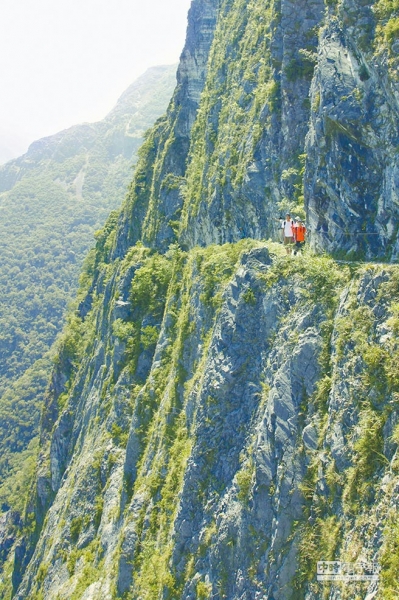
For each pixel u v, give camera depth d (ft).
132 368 201.87
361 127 85.92
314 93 98.22
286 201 115.24
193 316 138.10
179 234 214.69
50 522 235.40
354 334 72.74
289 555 73.26
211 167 176.45
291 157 120.98
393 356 65.46
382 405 65.72
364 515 63.05
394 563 55.62
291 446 78.48
